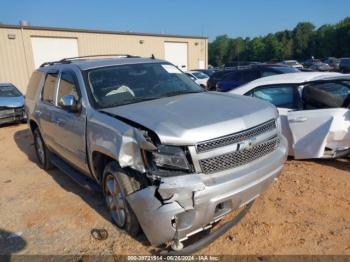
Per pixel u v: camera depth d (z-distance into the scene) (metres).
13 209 4.43
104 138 3.33
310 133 4.88
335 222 3.50
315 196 4.07
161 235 2.83
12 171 6.13
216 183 2.79
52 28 22.22
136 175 3.07
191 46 31.95
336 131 4.74
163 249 3.20
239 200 2.97
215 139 2.84
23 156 7.18
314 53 97.19
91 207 4.29
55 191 4.94
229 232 3.44
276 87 5.53
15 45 20.86
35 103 5.66
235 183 2.86
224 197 2.82
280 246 3.17
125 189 3.16
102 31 24.88
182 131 2.79
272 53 110.88
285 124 5.14
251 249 3.15
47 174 5.79
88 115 3.73
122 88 4.05
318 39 99.25
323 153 4.90
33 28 21.39
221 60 131.62
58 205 4.43
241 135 2.99
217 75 13.91
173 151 2.77
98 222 3.86
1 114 10.65
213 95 4.07
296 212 3.73
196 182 2.70
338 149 4.86
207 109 3.29
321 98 4.95
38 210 4.33
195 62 32.72
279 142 3.51
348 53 86.06
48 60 22.44
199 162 2.79
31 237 3.68
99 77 4.15
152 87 4.20
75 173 4.68
